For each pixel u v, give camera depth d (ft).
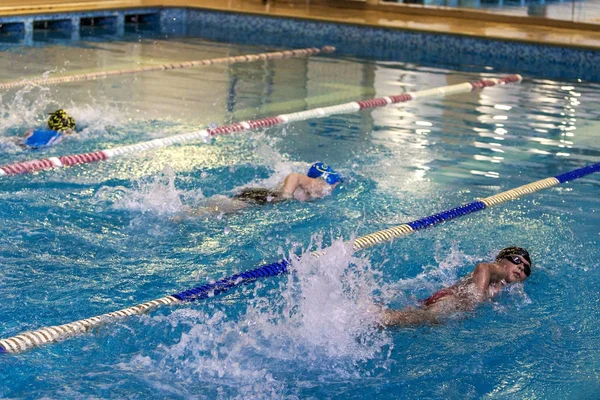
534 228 15.25
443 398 9.52
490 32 37.11
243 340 10.53
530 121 23.65
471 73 31.32
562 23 39.63
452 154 19.89
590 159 19.94
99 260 12.85
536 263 13.65
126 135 19.99
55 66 28.63
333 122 22.70
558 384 9.96
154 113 22.54
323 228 14.71
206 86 26.94
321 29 39.42
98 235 13.79
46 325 10.71
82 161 17.67
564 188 17.70
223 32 39.73
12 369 9.57
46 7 36.76
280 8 43.19
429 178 17.89
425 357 10.40
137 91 25.41
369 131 21.86
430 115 24.06
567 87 29.07
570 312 11.92
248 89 26.81
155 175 17.03
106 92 24.90
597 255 14.07
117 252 13.19
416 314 11.43
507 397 9.64
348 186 16.96
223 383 9.55
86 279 12.14
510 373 10.16
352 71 30.86
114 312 11.10
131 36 36.88
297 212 15.38
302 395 9.39
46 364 9.74
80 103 23.04
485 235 14.87
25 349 9.99
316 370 9.96
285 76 29.35
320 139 20.77
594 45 33.91
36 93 23.97
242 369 9.86
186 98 24.85
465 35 36.17
